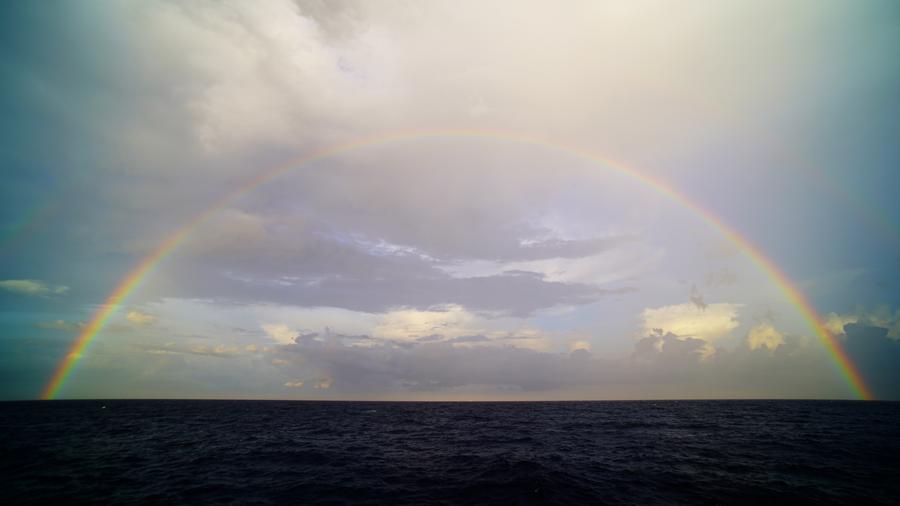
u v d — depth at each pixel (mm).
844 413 104375
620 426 67438
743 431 57375
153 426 68188
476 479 26641
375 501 22031
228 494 23578
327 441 48281
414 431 61719
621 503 21297
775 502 21672
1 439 47906
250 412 118000
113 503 21875
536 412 122375
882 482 25672
